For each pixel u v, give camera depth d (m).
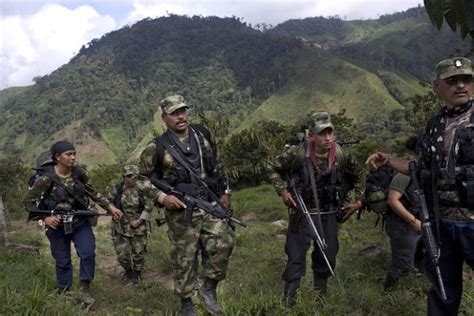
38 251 8.23
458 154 2.71
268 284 5.26
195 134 4.17
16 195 17.20
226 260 4.06
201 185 4.02
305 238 4.28
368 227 8.61
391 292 4.45
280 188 4.36
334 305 4.04
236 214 11.52
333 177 4.24
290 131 23.47
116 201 6.36
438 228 2.81
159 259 7.37
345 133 28.77
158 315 4.59
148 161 4.00
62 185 5.06
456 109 2.82
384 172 4.74
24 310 4.00
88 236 5.21
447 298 3.01
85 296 5.12
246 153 22.19
